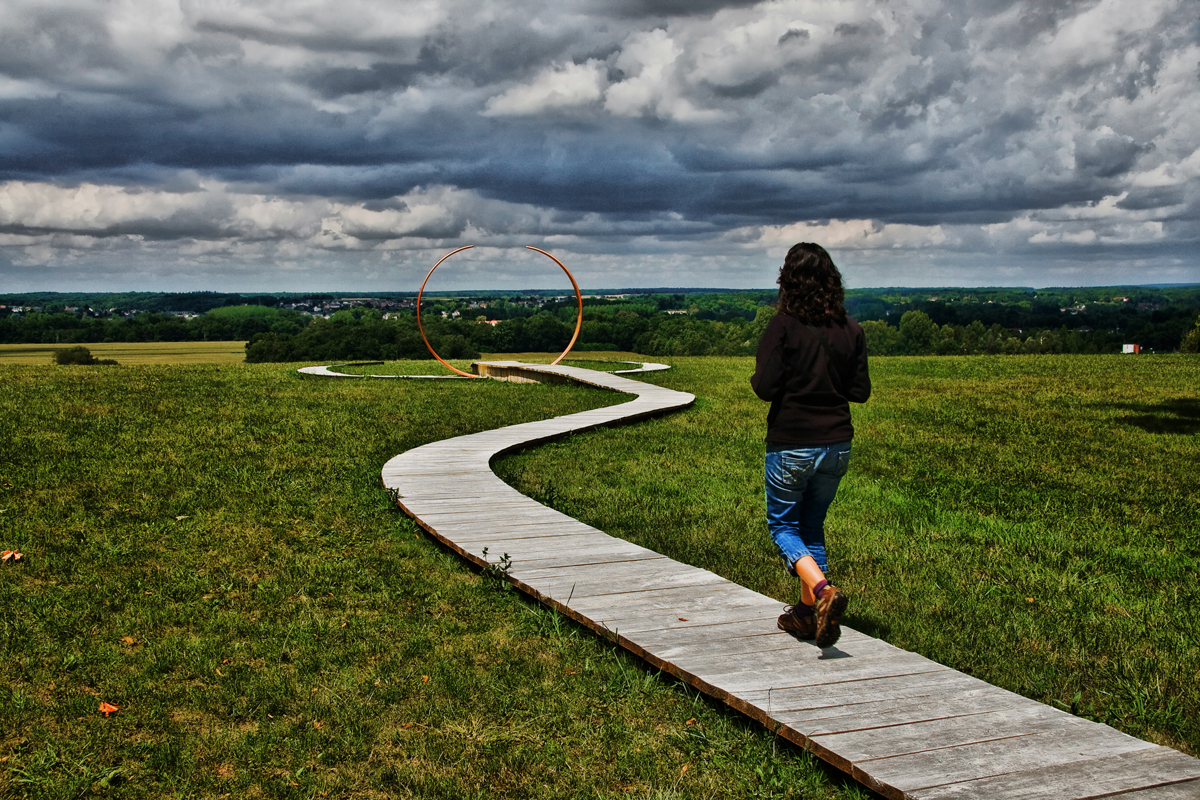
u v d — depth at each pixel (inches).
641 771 120.2
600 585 185.2
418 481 300.0
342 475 309.3
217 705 136.4
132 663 151.3
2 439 356.8
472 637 167.8
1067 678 151.8
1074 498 302.4
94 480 287.4
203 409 486.0
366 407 532.1
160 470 306.0
